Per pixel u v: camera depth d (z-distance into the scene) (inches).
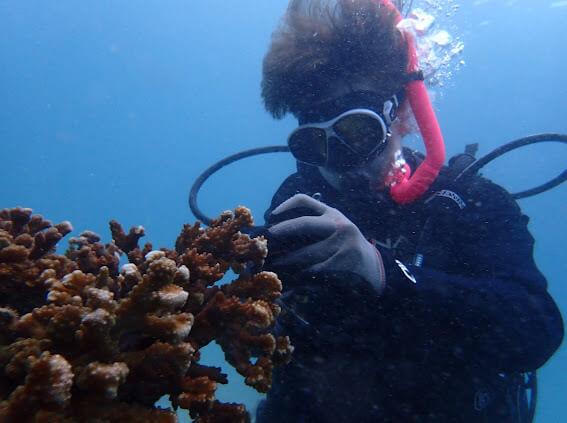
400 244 22.9
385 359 18.7
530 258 21.2
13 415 8.8
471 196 23.0
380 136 23.6
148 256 12.4
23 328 10.6
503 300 18.1
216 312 13.2
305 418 19.8
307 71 23.5
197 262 13.5
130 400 11.6
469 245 21.8
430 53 28.3
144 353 10.9
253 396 96.0
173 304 10.5
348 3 23.9
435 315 17.7
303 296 17.7
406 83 23.8
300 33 24.1
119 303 10.7
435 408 18.8
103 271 11.7
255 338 13.1
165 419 10.8
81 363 10.2
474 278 20.3
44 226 17.5
